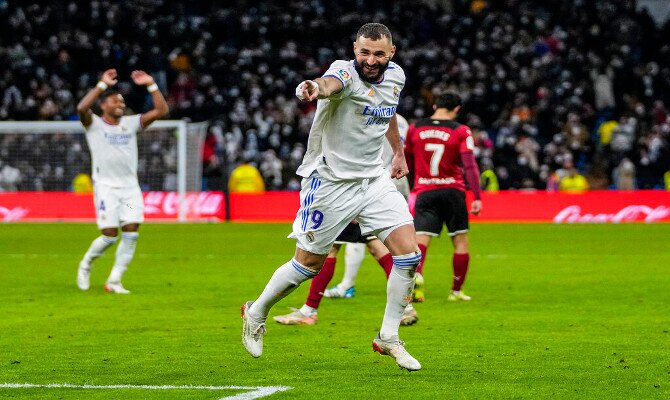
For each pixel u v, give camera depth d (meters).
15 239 45.56
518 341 18.36
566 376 15.05
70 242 43.94
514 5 85.06
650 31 84.31
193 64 77.31
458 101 23.55
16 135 62.84
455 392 13.89
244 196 60.06
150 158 62.12
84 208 59.41
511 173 65.44
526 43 81.12
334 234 14.88
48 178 63.12
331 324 20.47
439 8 84.31
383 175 15.07
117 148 25.58
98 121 25.61
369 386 14.31
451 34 81.19
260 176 64.88
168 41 79.12
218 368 15.72
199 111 72.12
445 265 33.81
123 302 24.27
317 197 14.75
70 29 79.00
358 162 14.70
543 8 86.56
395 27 80.81
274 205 59.84
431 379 14.83
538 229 51.72
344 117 14.39
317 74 76.12
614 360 16.39
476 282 28.77
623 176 64.88
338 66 14.17
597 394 13.77
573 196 58.19
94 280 29.41
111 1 81.00
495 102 74.00
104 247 26.27
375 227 14.84
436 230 23.53
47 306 23.50
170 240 45.06
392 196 14.89
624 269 32.47
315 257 14.95
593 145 73.44
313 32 80.81
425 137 23.28
